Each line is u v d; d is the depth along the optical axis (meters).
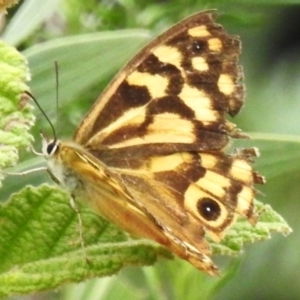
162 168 0.52
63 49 0.53
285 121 0.70
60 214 0.51
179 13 0.57
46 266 0.50
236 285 0.65
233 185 0.51
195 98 0.52
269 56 0.74
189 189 0.51
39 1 0.54
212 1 0.57
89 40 0.53
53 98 0.53
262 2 0.57
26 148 0.49
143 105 0.52
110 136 0.52
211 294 0.54
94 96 0.56
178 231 0.51
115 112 0.52
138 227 0.51
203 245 0.51
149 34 0.54
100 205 0.51
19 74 0.50
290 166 0.53
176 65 0.51
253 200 0.51
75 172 0.51
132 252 0.51
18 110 0.50
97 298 0.54
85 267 0.50
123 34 0.53
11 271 0.50
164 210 0.51
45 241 0.50
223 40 0.51
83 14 0.57
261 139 0.53
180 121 0.52
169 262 0.54
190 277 0.54
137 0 0.58
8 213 0.51
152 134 0.52
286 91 0.72
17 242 0.50
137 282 0.56
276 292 0.64
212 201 0.51
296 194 0.63
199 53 0.51
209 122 0.52
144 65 0.52
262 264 0.65
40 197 0.51
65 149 0.51
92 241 0.51
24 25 0.54
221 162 0.51
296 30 0.73
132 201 0.50
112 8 0.57
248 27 0.58
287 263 0.65
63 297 0.54
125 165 0.52
